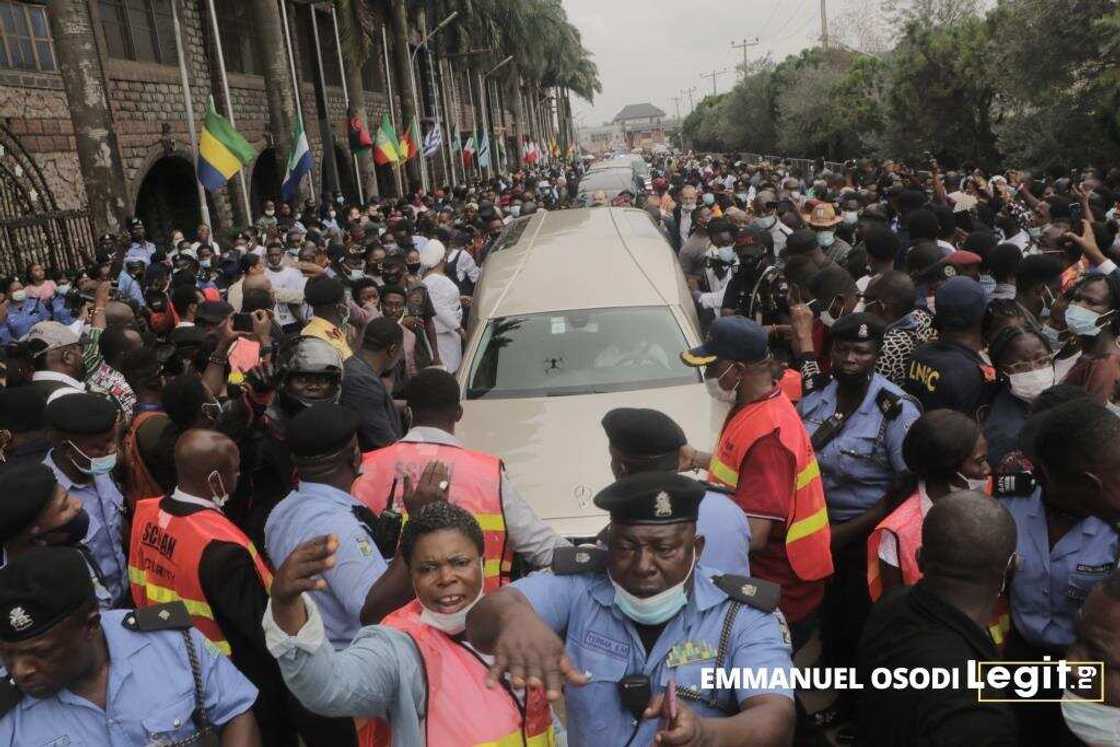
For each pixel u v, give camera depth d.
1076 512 3.01
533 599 2.42
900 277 5.47
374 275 9.87
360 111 29.77
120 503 4.28
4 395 4.52
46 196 16.91
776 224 11.02
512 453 5.67
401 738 2.41
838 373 4.29
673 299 7.15
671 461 3.04
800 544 3.82
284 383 4.16
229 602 3.29
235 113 25.41
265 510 4.30
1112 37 18.33
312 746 3.46
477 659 2.44
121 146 19.66
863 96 39.81
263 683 3.36
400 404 6.61
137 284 11.85
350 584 3.17
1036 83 20.41
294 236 13.93
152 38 21.56
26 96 16.47
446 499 3.20
